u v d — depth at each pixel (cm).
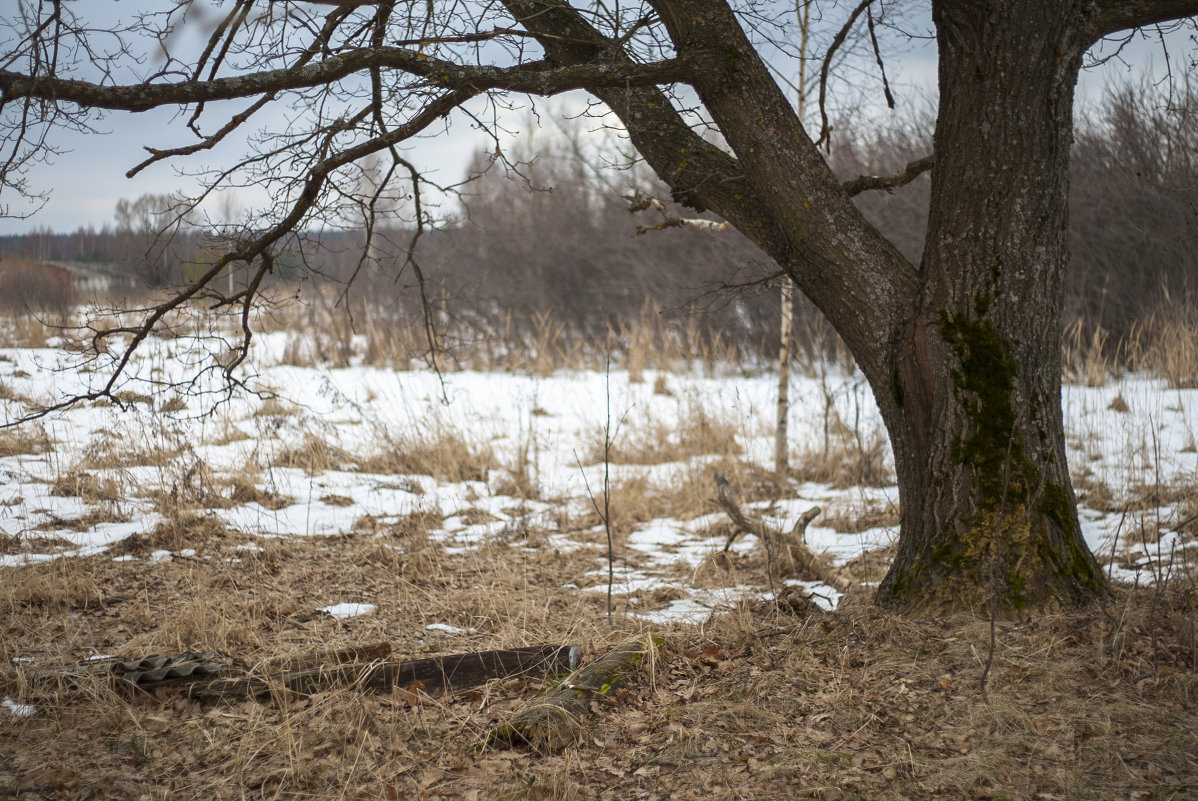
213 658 504
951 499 514
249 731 428
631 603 656
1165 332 1285
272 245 579
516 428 1259
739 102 523
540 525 898
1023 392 511
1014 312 509
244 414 1204
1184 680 410
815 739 398
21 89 418
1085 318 1468
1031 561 499
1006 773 357
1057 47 496
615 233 1994
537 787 370
